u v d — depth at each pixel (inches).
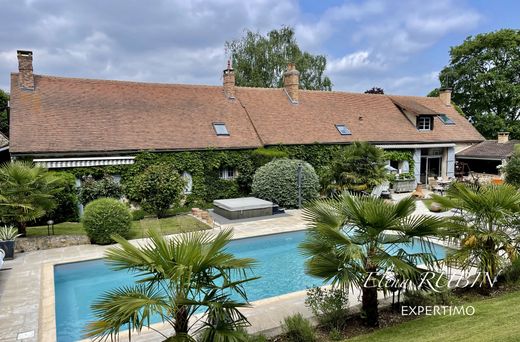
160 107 1137.4
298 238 774.5
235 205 914.7
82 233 752.3
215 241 251.9
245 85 1966.0
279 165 1031.6
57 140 912.9
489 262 392.8
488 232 394.6
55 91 1042.1
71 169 908.0
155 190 924.6
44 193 713.0
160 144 1022.4
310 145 1214.3
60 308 474.0
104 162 941.8
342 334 331.0
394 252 347.3
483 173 1514.5
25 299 446.6
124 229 708.7
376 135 1342.3
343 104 1450.5
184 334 234.8
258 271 600.4
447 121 1582.2
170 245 244.7
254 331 356.5
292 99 1371.8
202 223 850.8
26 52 1006.4
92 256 619.8
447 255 414.9
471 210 400.5
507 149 1429.6
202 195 1079.6
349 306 392.8
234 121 1198.3
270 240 762.2
